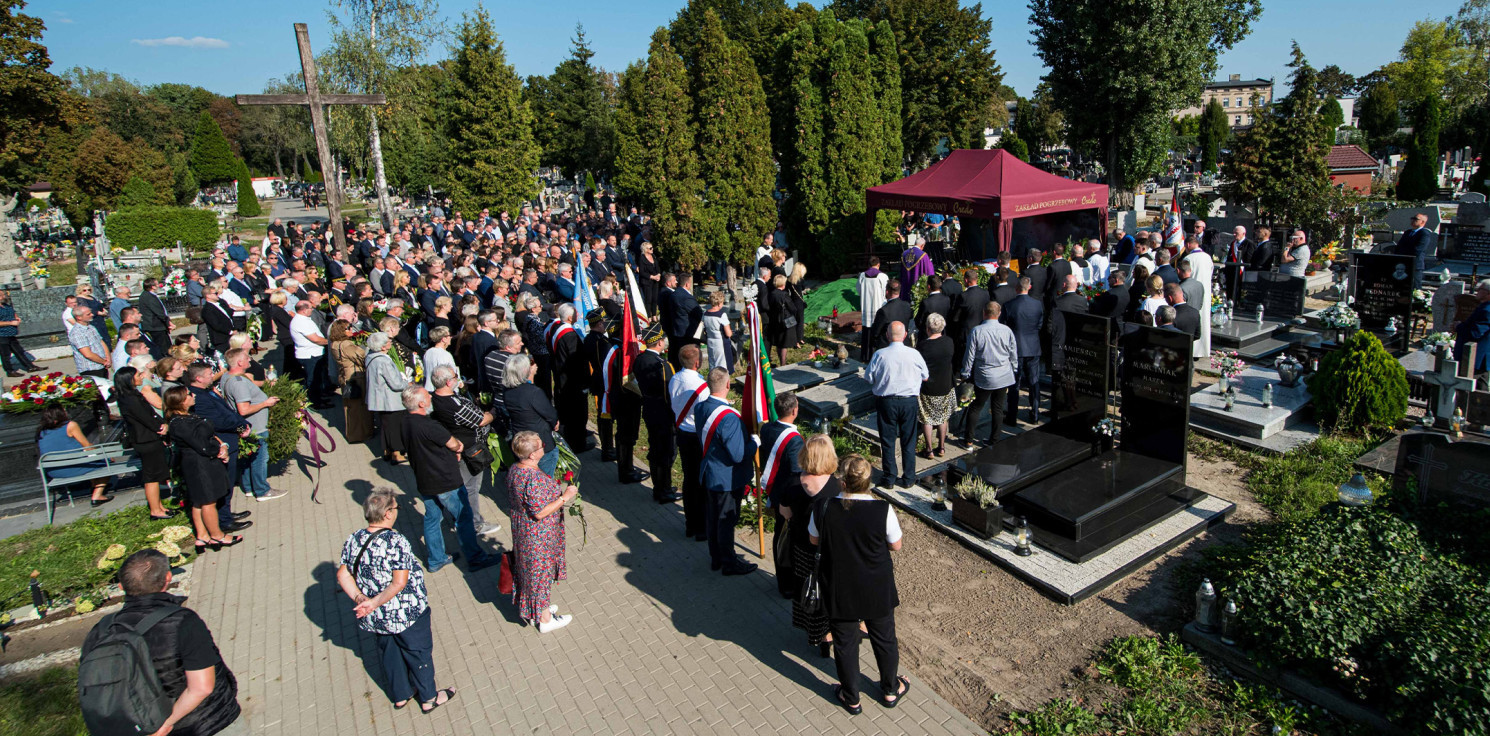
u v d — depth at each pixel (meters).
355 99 16.53
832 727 5.36
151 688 4.16
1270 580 5.81
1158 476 8.09
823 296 17.78
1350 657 5.25
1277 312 14.12
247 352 9.02
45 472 8.86
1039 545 7.48
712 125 20.06
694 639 6.43
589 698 5.79
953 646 6.29
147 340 14.23
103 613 7.49
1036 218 20.94
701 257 20.45
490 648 6.46
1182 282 11.05
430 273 13.94
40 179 51.19
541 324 11.34
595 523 8.53
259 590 7.51
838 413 10.88
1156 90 28.78
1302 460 8.98
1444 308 12.14
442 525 8.70
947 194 17.94
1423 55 64.44
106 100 73.12
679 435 7.73
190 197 53.62
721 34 19.86
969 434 9.70
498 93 31.30
